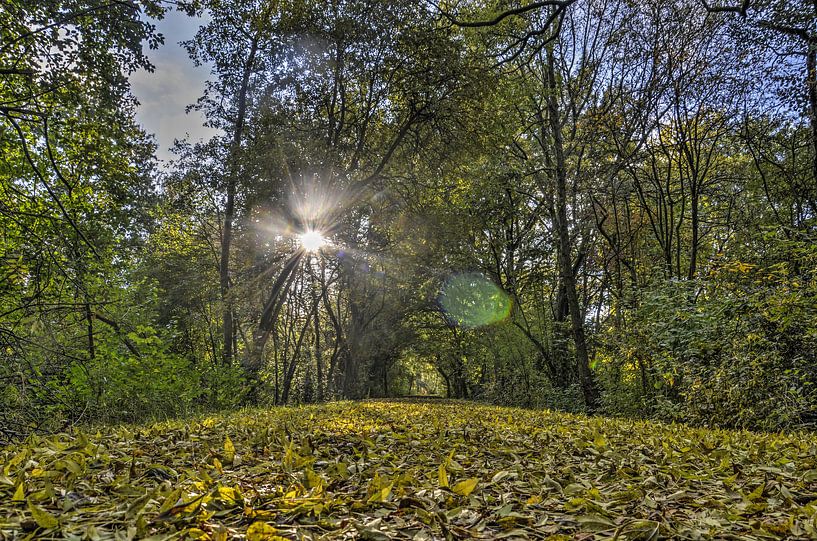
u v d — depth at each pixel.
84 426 7.19
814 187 17.08
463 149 16.50
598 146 18.16
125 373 8.64
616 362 13.15
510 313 21.89
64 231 8.41
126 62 10.95
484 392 25.80
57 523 1.69
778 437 5.63
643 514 2.16
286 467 2.95
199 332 28.41
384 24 14.57
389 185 18.64
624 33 15.95
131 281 11.17
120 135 12.01
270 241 18.55
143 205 16.08
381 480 2.53
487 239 22.86
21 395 6.75
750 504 2.31
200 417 8.87
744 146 17.75
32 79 10.32
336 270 28.80
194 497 2.07
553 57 16.97
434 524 1.97
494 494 2.63
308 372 32.75
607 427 6.43
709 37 14.60
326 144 16.23
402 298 30.50
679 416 9.60
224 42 17.59
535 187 20.41
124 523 1.77
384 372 44.00
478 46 16.08
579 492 2.60
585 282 24.48
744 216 19.70
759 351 7.93
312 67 15.54
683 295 10.66
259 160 14.95
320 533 1.84
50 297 7.39
